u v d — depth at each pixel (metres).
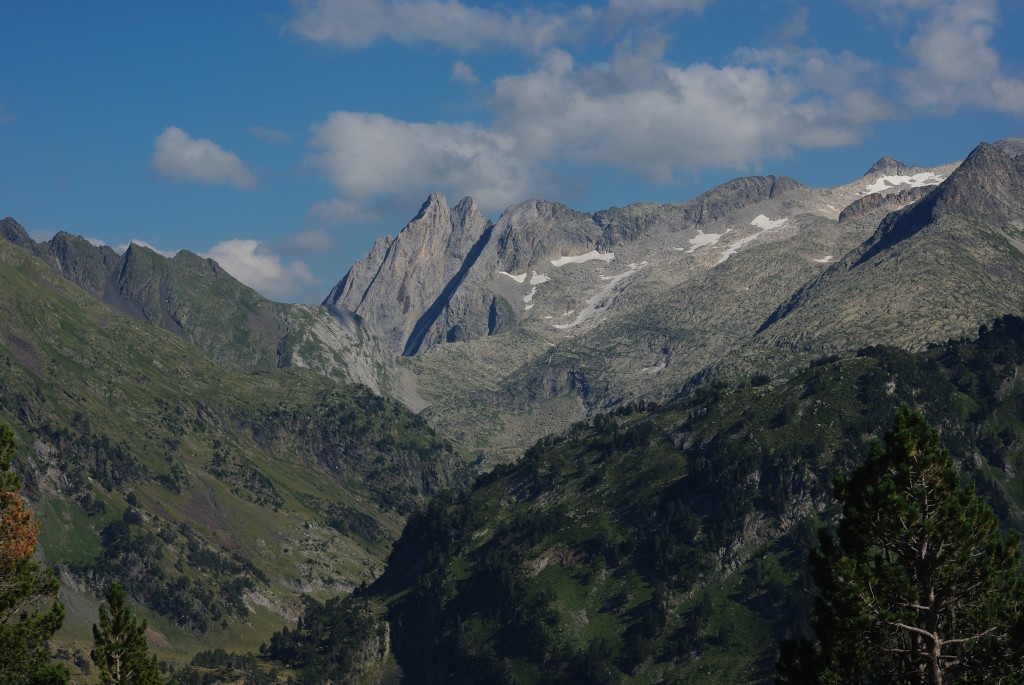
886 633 104.75
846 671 105.38
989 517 105.88
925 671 104.38
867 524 105.69
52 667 119.81
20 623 117.81
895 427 108.44
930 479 105.88
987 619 103.94
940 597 105.31
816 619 106.88
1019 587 105.12
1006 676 103.19
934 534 103.06
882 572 103.25
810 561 109.31
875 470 107.94
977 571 104.19
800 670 106.81
